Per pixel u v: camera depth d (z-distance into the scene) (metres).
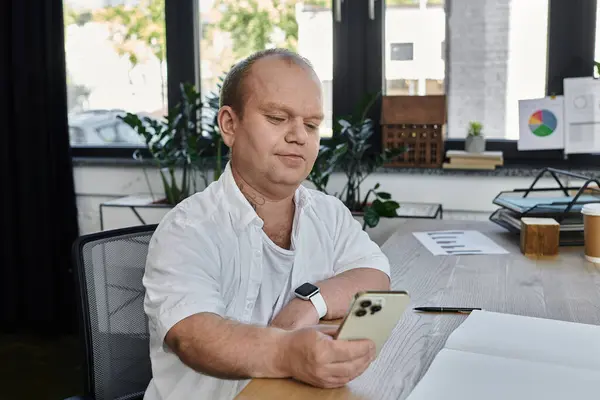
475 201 2.89
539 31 2.86
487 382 0.88
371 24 3.02
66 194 3.27
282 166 1.05
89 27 3.37
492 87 2.94
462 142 3.00
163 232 1.04
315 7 3.08
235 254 1.09
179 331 0.94
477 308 1.24
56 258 3.31
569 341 1.02
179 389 1.05
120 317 1.33
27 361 2.99
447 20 2.95
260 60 1.04
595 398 0.83
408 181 2.96
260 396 0.86
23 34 3.17
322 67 3.11
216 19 3.22
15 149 3.28
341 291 1.17
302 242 1.20
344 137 3.02
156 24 3.29
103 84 3.40
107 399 1.30
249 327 0.93
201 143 3.20
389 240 1.85
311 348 0.87
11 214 3.31
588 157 2.85
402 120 2.93
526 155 2.94
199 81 3.29
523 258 1.63
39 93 3.19
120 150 3.38
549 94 2.86
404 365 0.97
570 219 1.77
